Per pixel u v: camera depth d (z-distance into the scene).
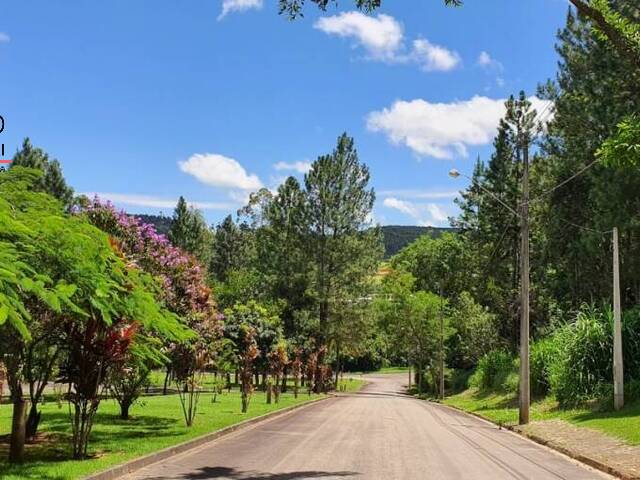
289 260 50.72
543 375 26.30
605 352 21.22
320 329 50.66
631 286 31.55
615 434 14.55
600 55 26.42
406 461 11.54
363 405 32.47
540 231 42.12
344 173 50.28
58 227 9.57
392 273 75.69
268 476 9.62
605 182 25.77
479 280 53.66
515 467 11.33
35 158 40.31
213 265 84.94
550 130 33.28
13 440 10.37
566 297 39.00
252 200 66.31
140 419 19.08
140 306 11.05
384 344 63.75
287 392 46.94
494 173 45.88
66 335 11.95
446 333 54.94
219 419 19.52
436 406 37.25
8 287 7.47
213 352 18.64
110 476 9.34
